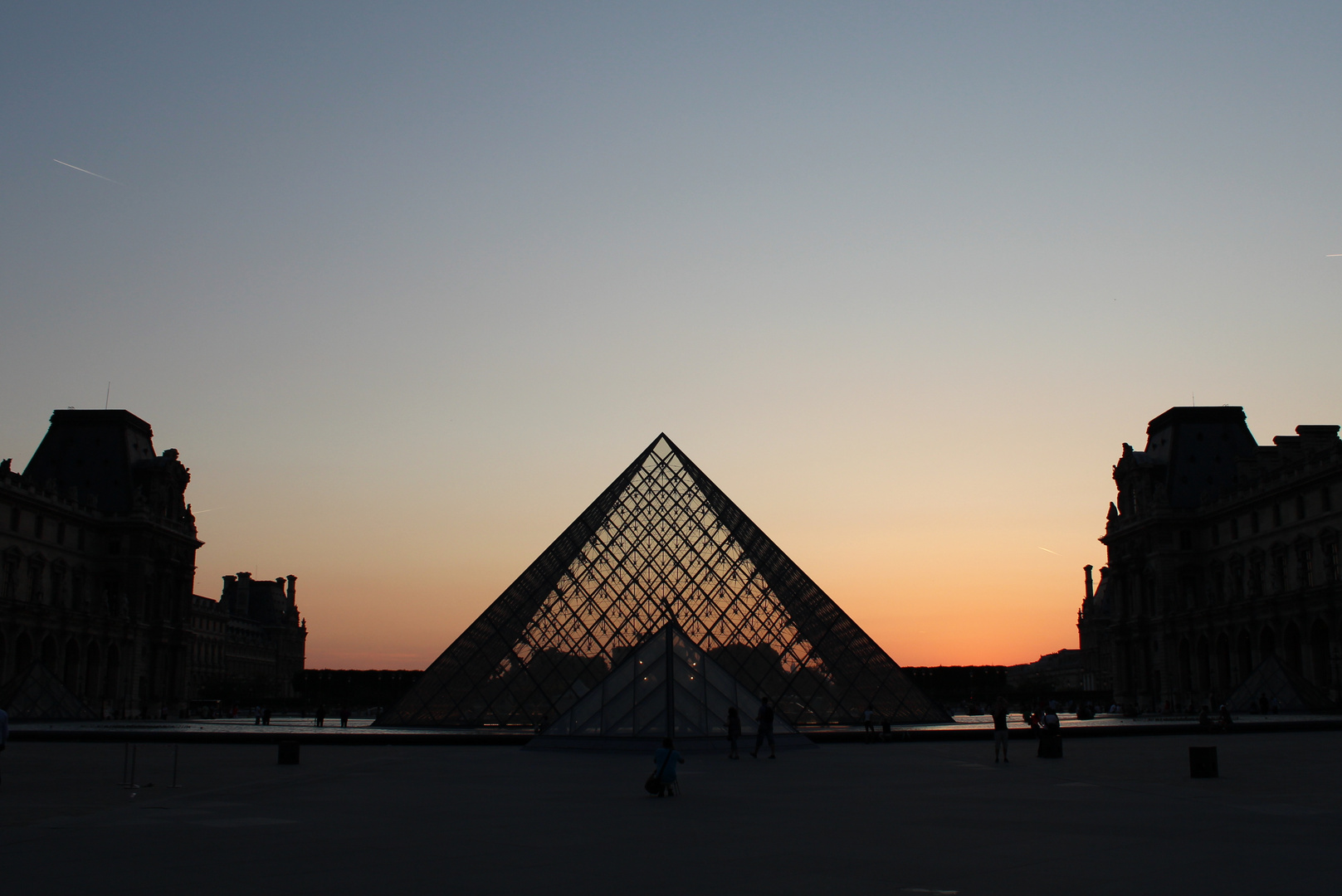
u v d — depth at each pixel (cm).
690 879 2019
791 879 2025
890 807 3172
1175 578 16500
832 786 3866
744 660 8081
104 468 17038
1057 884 1958
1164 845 2400
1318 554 13412
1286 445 14700
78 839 2509
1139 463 17188
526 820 2897
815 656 8138
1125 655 17575
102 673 15738
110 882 1983
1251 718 10444
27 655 14250
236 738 7188
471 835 2603
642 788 3822
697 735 5734
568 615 8356
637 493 9181
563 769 4753
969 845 2409
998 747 5162
